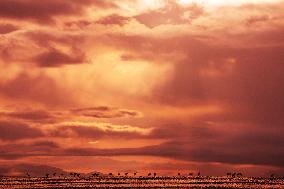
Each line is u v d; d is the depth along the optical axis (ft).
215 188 342.03
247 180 379.96
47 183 366.22
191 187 344.28
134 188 341.00
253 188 342.23
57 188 342.85
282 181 377.50
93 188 342.03
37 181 376.27
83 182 370.73
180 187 344.08
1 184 359.87
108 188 341.00
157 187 343.67
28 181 375.04
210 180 379.96
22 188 343.26
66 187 346.54
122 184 359.46
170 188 340.59
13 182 370.32
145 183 363.97
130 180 380.37
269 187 347.56
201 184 358.43
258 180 380.58
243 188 341.62
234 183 364.17
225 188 342.03
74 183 366.22
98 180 380.58
